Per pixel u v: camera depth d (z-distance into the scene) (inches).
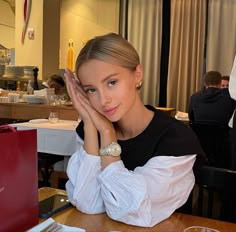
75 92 40.3
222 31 214.4
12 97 136.8
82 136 43.1
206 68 218.8
